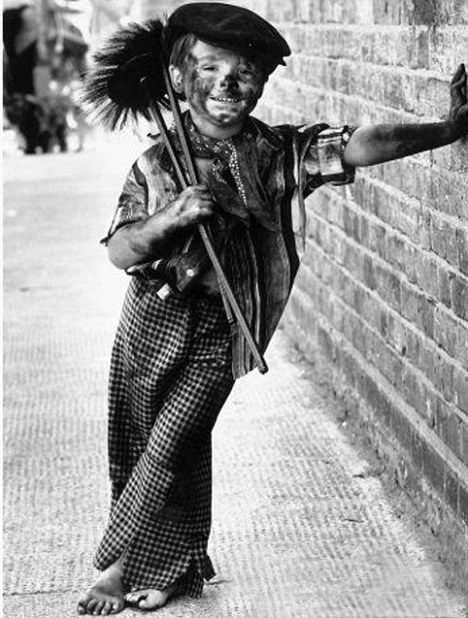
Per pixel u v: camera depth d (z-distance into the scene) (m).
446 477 5.46
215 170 4.79
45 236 12.34
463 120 4.88
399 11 5.86
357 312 6.88
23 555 5.70
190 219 4.67
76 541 5.83
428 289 5.60
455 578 5.28
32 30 19.39
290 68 8.46
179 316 4.93
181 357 4.95
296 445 6.85
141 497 5.04
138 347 4.99
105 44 4.95
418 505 5.87
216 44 4.69
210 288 4.88
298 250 4.84
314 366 8.01
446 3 5.18
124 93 5.03
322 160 4.83
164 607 5.17
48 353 8.66
